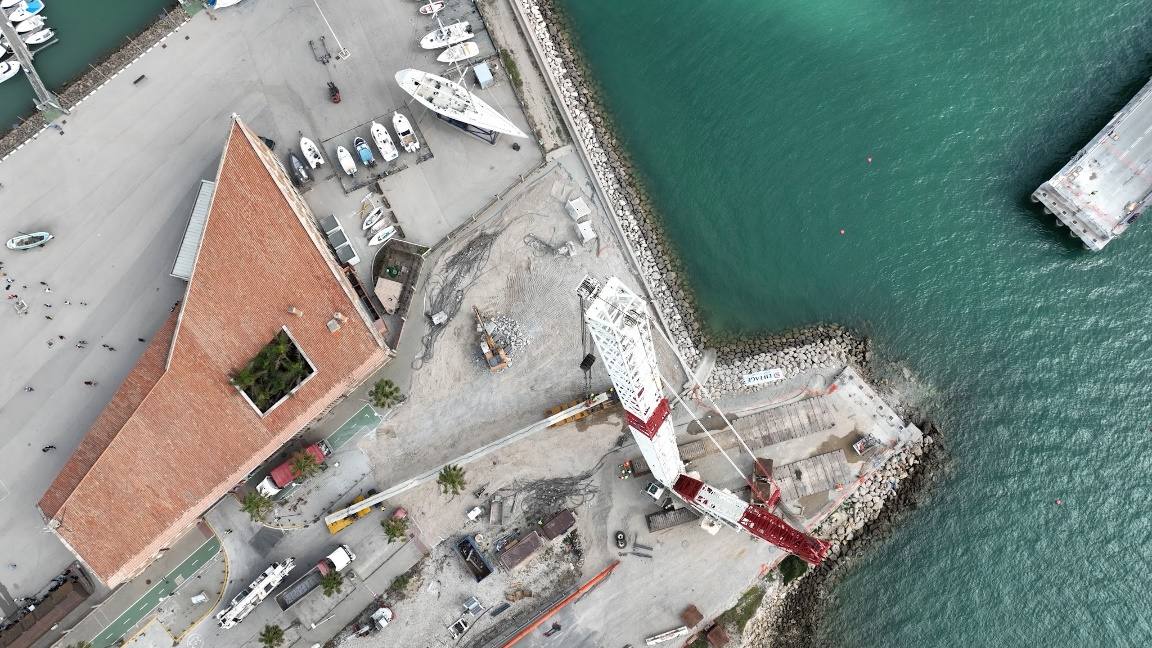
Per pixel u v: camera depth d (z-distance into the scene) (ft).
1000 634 316.19
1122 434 330.13
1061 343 341.00
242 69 353.51
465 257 337.72
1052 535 322.96
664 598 313.12
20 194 340.80
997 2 375.66
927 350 344.08
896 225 356.38
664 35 376.68
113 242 337.52
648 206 354.74
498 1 366.43
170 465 295.69
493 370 327.06
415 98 337.72
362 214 340.18
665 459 291.38
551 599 313.53
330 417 324.39
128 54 355.97
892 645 319.47
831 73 371.35
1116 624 312.91
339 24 358.84
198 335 295.69
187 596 312.50
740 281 350.43
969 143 361.71
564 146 351.67
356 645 310.65
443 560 315.58
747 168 362.33
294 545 316.19
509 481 321.32
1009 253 351.25
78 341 329.72
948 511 327.67
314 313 302.66
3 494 318.24
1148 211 347.36
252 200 299.58
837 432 328.29
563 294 335.47
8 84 354.95
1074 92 362.74
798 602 320.70
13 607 310.24
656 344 336.70
